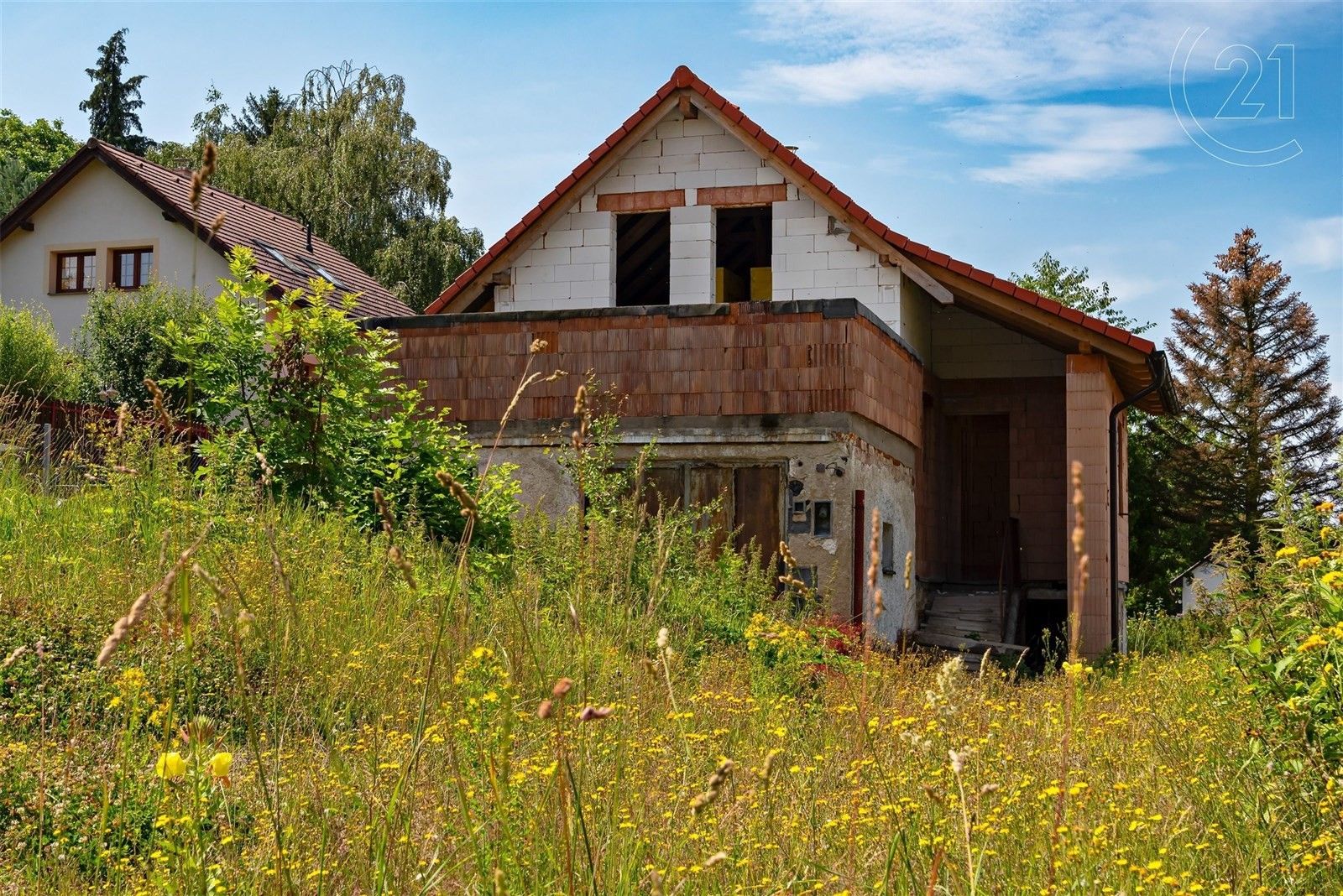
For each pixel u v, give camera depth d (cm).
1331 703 518
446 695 549
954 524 2131
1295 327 4928
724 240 2116
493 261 1922
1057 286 4300
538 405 1559
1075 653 315
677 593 1145
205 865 403
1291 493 682
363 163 4128
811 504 1459
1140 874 411
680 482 1506
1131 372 1841
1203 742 612
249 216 2939
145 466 1043
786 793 489
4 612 772
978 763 485
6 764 554
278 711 600
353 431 1254
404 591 886
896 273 1794
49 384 2028
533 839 387
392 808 359
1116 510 1966
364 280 3133
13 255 2741
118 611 781
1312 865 456
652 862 409
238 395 1212
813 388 1471
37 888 452
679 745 497
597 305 1889
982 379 2098
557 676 581
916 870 406
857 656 1062
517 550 1181
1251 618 607
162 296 2292
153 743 546
